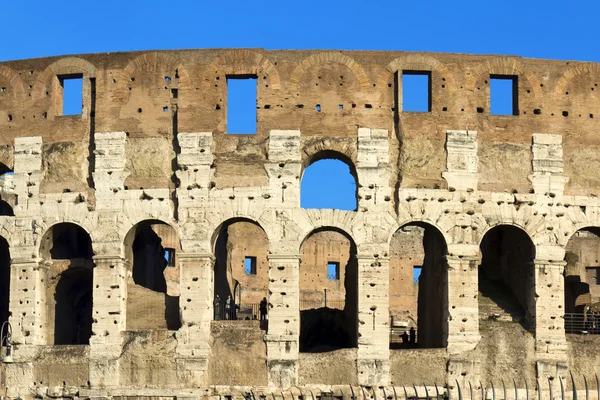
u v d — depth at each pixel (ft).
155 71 238.89
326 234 350.43
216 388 226.38
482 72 239.30
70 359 230.27
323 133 234.58
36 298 234.58
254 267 344.49
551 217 234.99
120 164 236.02
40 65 244.01
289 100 236.02
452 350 227.61
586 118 240.32
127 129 237.45
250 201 231.71
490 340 229.04
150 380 227.81
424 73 239.30
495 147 236.43
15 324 234.38
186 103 236.84
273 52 238.07
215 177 233.35
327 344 250.57
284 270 229.25
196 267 230.68
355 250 232.73
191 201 232.73
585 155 238.89
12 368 231.91
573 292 288.30
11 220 237.66
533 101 239.50
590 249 315.58
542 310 231.50
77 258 244.22
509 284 250.16
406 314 345.51
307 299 344.08
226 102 238.07
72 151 239.09
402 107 236.22
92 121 240.32
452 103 237.25
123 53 240.73
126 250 235.61
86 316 268.00
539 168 236.43
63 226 238.89
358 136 234.17
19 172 239.71
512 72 239.91
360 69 237.04
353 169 236.02
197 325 228.84
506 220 233.55
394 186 232.73
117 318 230.89
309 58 237.66
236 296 329.52
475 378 226.99
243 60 237.86
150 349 228.63
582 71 242.17
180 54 239.30
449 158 234.38
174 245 334.24
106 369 228.84
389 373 225.56
